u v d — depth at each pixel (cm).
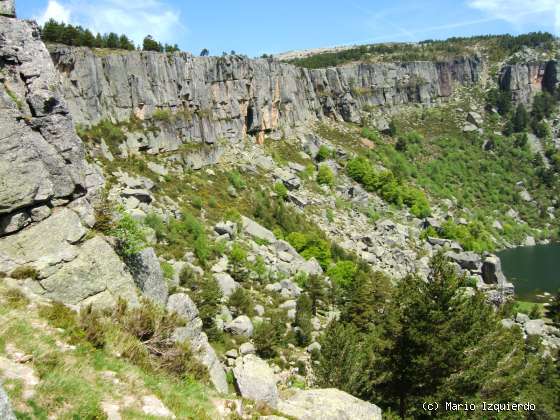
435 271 3338
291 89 15850
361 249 10706
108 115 8881
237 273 6750
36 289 2053
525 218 18012
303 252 9012
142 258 2728
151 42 12075
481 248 13450
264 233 8869
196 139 10962
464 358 3097
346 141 16875
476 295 4059
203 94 11600
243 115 13075
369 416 2031
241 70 13038
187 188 9194
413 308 3175
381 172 14838
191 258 6475
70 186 2483
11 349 1380
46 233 2244
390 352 3250
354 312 5978
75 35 9588
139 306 2323
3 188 2109
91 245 2364
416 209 14338
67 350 1531
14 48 2469
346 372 3397
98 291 2250
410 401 3177
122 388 1480
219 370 2666
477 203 17825
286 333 5588
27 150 2252
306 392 2148
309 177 13162
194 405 1595
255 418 1683
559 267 13075
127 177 7694
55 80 2586
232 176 10700
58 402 1238
